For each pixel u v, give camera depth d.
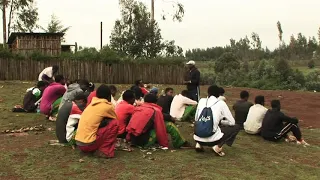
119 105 5.52
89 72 18.73
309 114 10.48
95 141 4.74
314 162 5.15
